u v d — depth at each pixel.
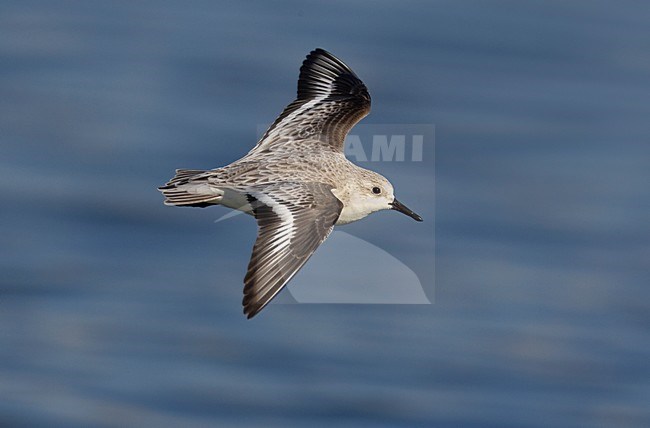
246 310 9.78
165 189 10.96
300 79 12.74
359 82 12.58
